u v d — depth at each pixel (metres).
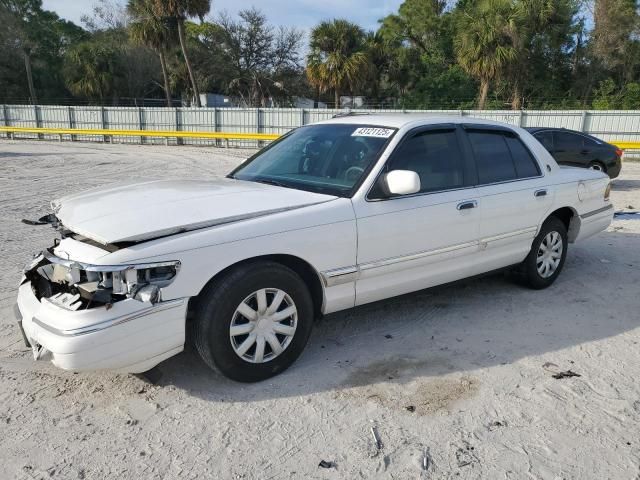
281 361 3.57
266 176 4.34
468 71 29.25
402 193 3.72
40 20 52.91
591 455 2.83
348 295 3.80
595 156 13.18
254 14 45.03
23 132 32.47
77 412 3.21
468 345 4.12
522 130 5.17
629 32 35.72
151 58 46.06
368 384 3.53
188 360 3.82
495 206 4.55
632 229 8.16
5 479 2.64
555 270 5.41
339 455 2.83
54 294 3.26
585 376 3.65
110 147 27.19
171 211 3.31
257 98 45.78
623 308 4.90
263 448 2.88
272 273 3.38
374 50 40.28
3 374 3.62
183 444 2.91
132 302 2.98
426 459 2.79
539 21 35.19
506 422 3.12
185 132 27.73
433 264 4.25
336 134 4.43
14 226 7.99
